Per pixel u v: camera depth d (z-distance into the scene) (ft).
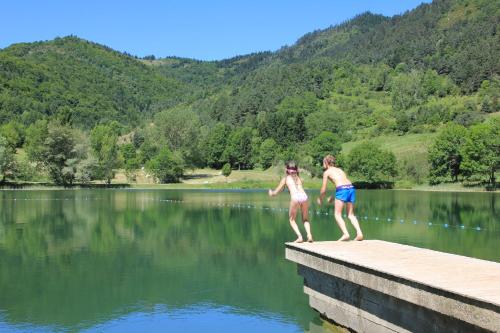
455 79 564.71
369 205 152.35
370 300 32.99
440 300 25.95
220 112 638.53
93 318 42.98
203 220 112.98
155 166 322.34
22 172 282.97
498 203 156.97
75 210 136.87
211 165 406.82
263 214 125.90
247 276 57.11
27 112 555.69
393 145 386.32
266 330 39.81
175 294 49.90
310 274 40.78
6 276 57.26
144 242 80.89
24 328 40.70
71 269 60.75
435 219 110.52
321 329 39.14
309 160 362.33
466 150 252.21
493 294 24.47
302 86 655.35
